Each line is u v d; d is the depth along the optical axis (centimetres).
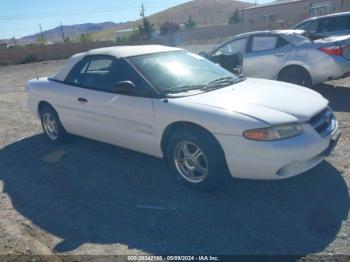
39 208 383
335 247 286
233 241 302
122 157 503
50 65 2866
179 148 390
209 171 364
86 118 489
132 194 396
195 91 409
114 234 326
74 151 541
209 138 358
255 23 3988
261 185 392
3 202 402
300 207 346
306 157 342
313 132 351
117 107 437
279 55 775
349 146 482
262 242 298
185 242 306
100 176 448
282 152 331
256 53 813
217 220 334
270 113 347
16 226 351
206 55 905
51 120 574
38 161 518
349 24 1024
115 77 451
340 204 345
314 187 381
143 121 412
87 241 319
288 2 3581
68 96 509
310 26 1105
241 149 341
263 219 330
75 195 406
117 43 4416
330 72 725
